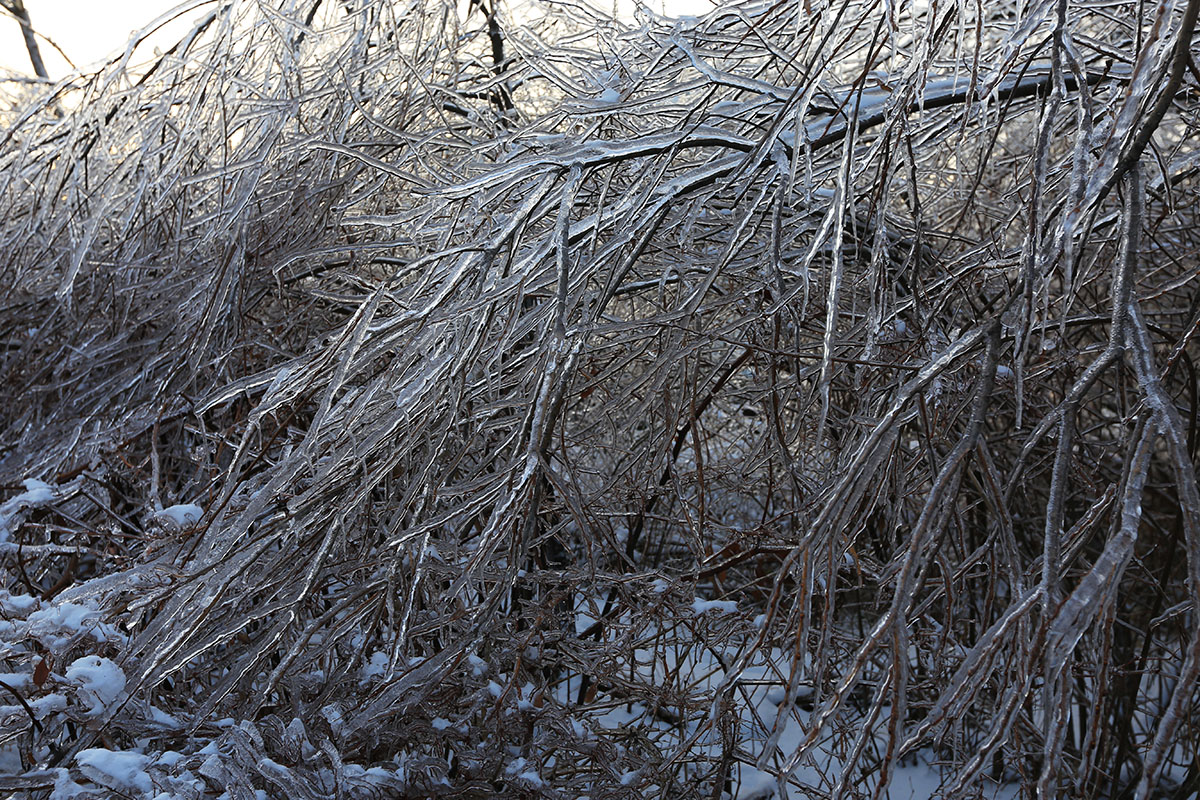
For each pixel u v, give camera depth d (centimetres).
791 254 266
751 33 239
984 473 146
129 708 216
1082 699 304
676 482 282
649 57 288
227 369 326
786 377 315
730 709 241
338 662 251
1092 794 284
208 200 370
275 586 235
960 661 255
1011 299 161
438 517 214
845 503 150
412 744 229
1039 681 229
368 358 222
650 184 229
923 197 362
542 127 284
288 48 314
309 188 318
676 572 298
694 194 246
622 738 262
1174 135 363
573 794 233
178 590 222
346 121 324
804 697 337
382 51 322
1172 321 352
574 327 233
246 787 186
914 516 293
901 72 231
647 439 286
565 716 238
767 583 328
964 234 356
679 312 231
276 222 332
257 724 215
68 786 187
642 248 221
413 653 256
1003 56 206
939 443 232
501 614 257
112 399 359
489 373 229
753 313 245
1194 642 115
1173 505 343
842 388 284
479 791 215
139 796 184
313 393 275
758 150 210
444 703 231
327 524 229
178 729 217
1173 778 306
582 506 227
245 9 321
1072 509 336
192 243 354
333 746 203
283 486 220
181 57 329
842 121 236
